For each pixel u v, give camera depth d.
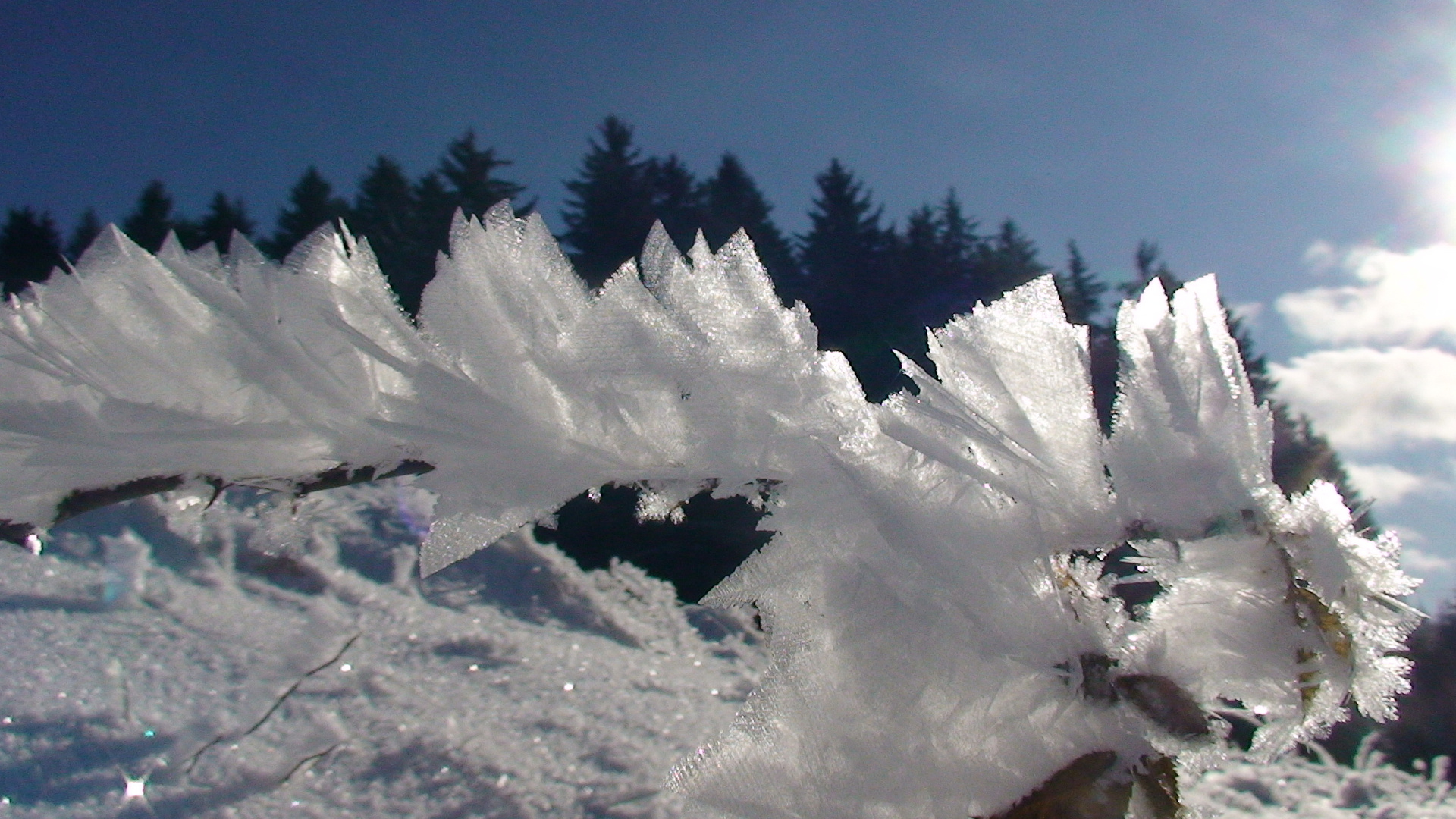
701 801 0.66
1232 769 2.87
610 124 24.33
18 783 1.69
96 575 2.96
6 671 2.15
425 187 22.58
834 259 22.03
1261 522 0.71
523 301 0.70
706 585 11.37
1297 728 0.73
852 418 0.71
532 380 0.68
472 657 2.85
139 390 0.67
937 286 21.73
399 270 19.30
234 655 2.50
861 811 0.65
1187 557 0.71
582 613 3.89
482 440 0.65
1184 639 0.71
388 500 4.37
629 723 2.50
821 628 0.67
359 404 0.66
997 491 0.70
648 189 23.73
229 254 0.71
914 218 22.42
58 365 0.65
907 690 0.65
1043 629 0.68
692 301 0.71
